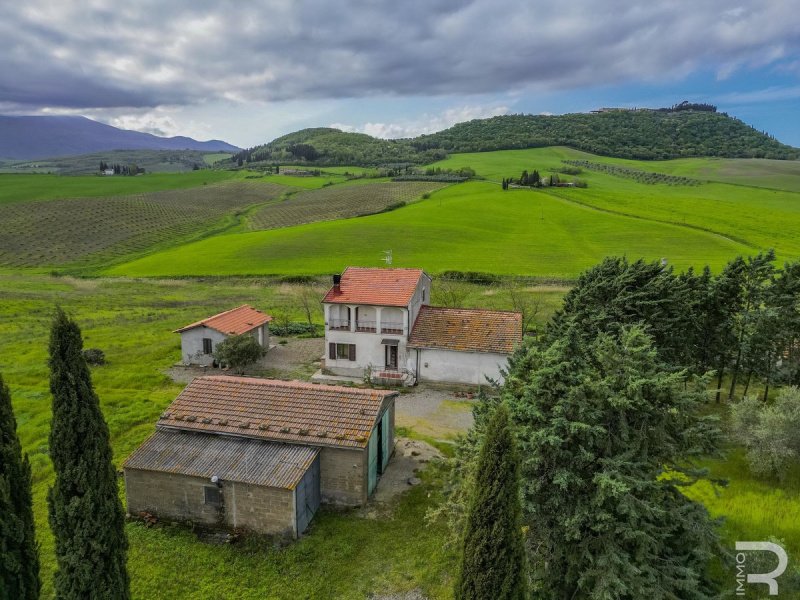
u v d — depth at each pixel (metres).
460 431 30.28
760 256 33.31
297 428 22.81
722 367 34.91
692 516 16.14
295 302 67.44
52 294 73.75
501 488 12.05
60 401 12.66
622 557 14.88
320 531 20.67
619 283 33.06
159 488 21.50
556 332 30.52
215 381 26.44
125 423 30.22
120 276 87.19
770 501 21.80
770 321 32.47
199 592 17.44
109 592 13.28
